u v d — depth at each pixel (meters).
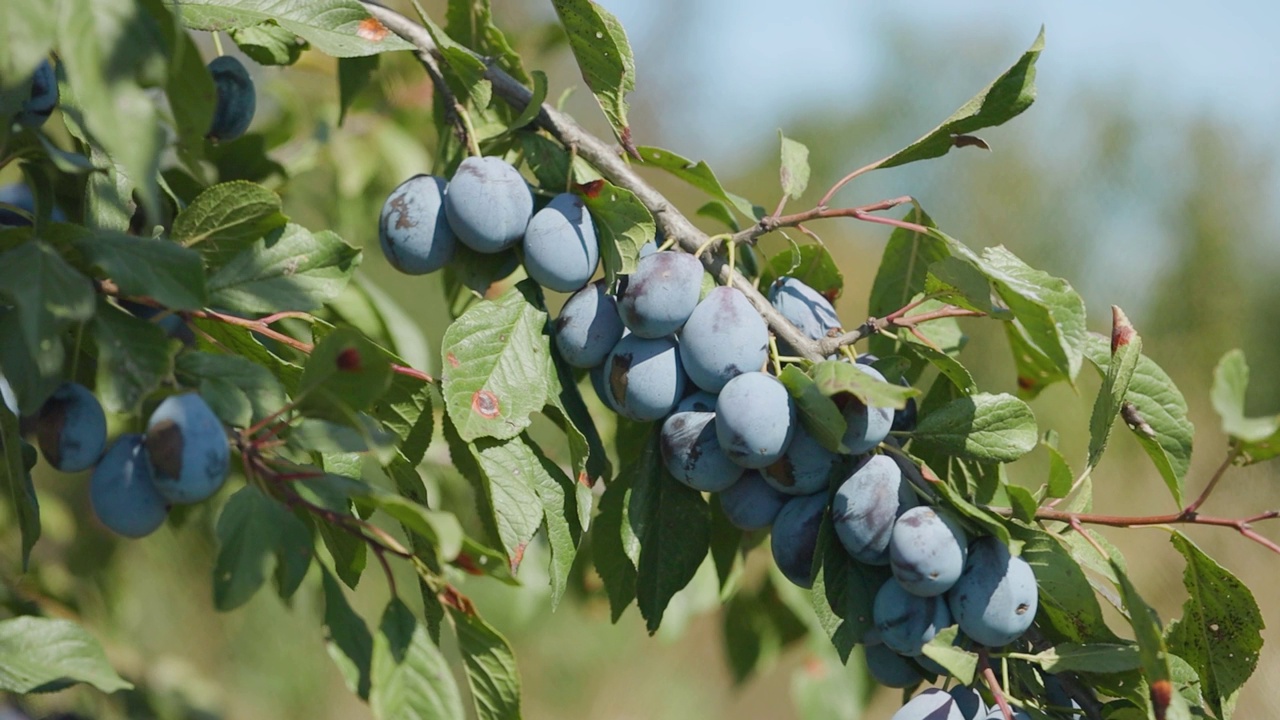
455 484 2.08
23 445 1.61
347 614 1.57
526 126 1.71
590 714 4.11
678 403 1.66
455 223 1.66
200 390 1.56
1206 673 1.65
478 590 2.06
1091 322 4.59
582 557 2.04
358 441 1.56
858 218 1.67
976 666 1.63
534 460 1.66
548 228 1.66
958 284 1.65
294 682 3.17
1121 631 2.63
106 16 1.52
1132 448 3.55
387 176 2.28
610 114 1.70
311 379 1.56
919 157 1.68
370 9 1.70
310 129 2.32
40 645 1.60
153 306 1.60
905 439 1.67
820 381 1.60
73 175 1.67
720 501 1.71
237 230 1.61
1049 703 1.64
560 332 1.67
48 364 1.56
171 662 2.30
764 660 2.00
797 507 1.65
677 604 1.97
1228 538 3.76
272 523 1.54
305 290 1.62
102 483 1.55
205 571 2.66
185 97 1.54
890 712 3.52
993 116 1.67
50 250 1.54
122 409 1.55
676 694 4.45
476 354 1.66
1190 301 4.62
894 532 1.62
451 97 1.70
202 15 1.65
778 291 1.70
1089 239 4.70
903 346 1.75
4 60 1.51
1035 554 1.63
